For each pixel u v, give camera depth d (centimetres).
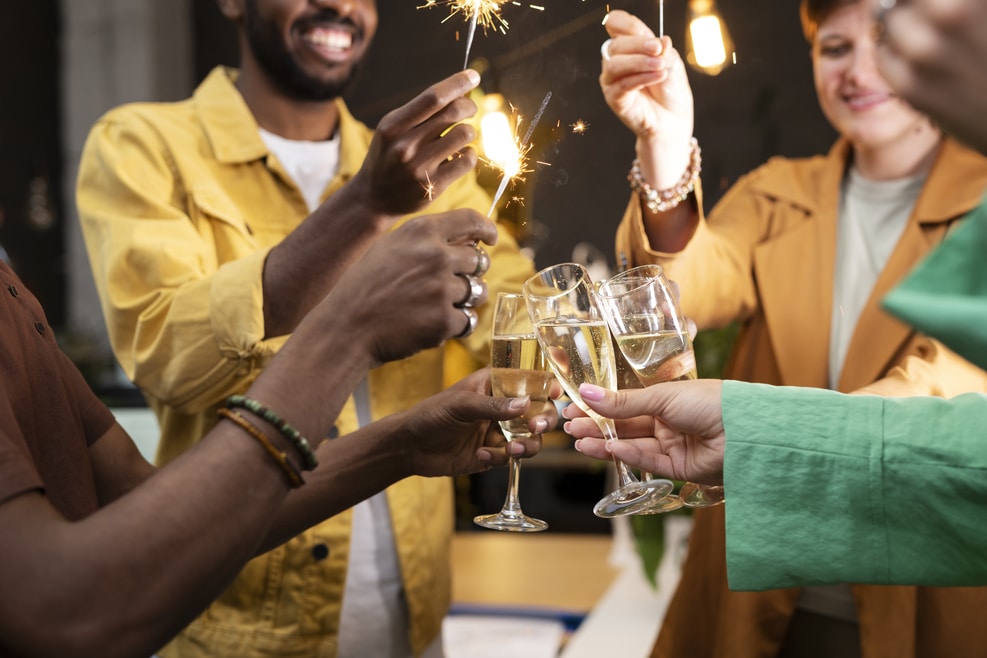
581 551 310
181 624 74
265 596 155
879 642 145
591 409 113
